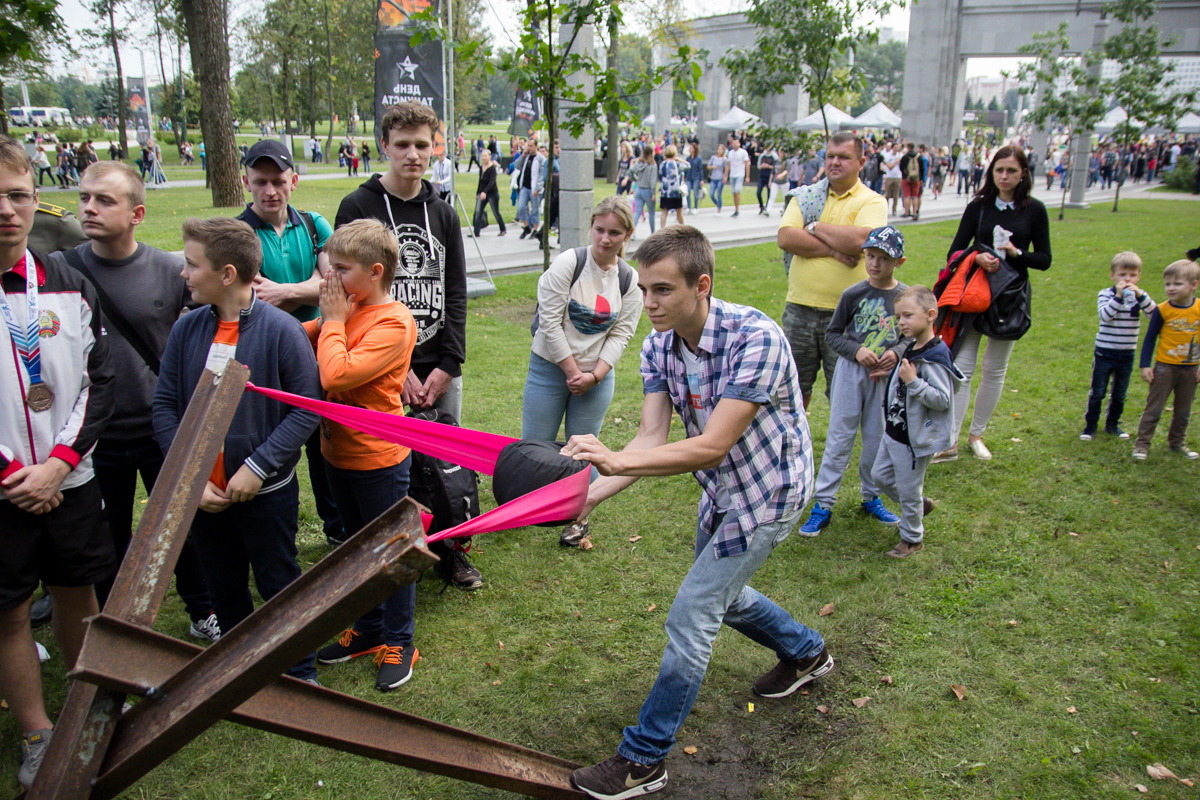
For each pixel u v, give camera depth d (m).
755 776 2.76
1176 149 39.91
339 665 3.32
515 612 3.69
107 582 3.37
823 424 6.20
